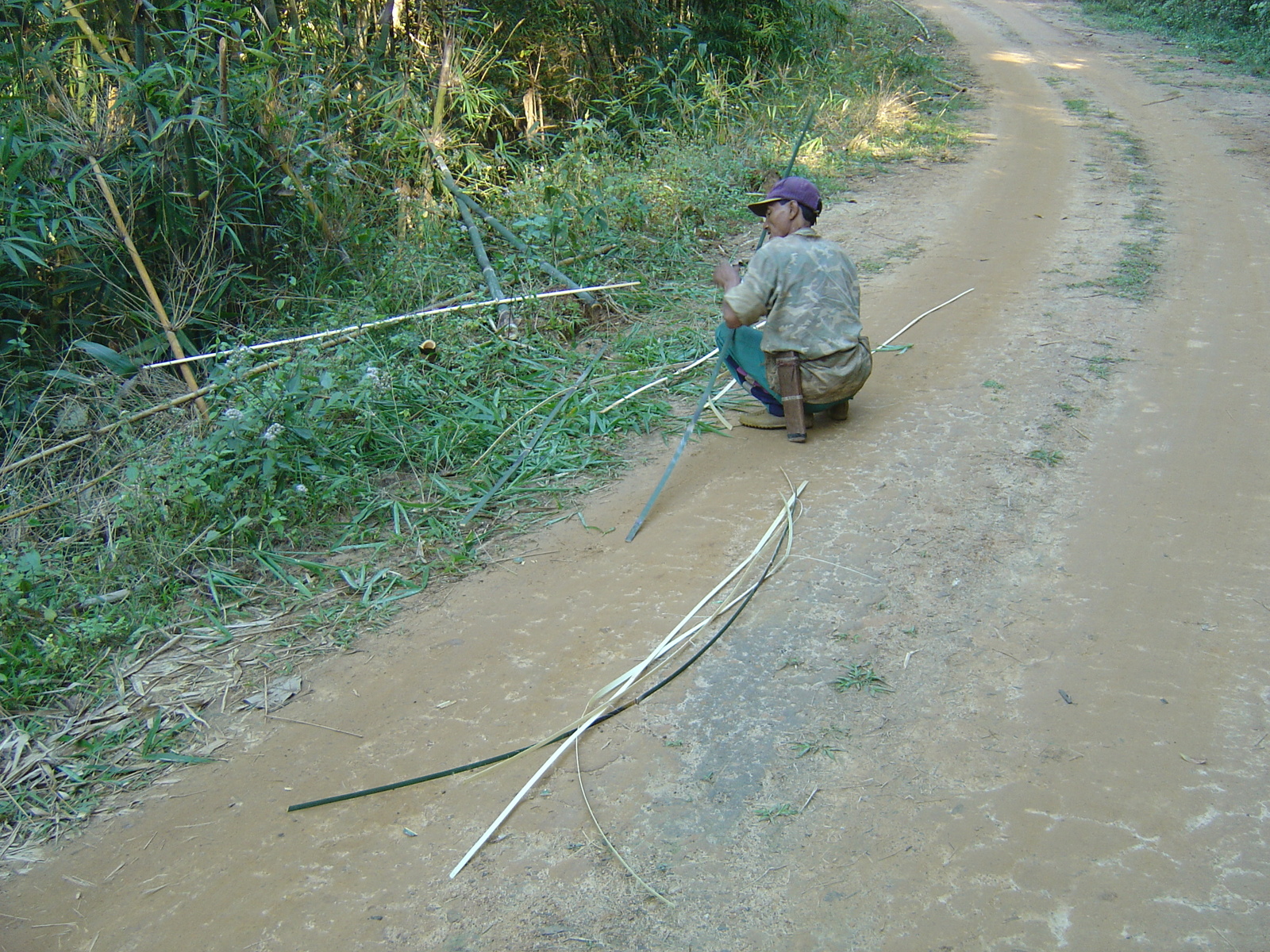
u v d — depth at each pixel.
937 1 25.33
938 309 6.34
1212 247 7.33
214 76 6.05
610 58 11.30
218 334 5.48
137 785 2.92
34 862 2.68
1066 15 22.92
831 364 4.51
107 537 4.07
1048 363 5.37
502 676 3.26
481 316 5.99
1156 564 3.57
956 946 2.25
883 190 9.59
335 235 6.59
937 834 2.54
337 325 5.82
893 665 3.16
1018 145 11.37
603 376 5.56
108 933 2.45
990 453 4.44
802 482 4.30
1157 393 4.95
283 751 3.01
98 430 4.51
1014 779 2.69
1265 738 2.77
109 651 3.48
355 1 8.09
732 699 3.06
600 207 7.42
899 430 4.71
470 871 2.55
